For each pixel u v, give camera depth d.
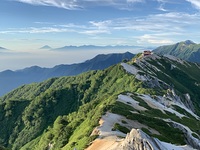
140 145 43.72
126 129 73.31
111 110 88.75
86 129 79.88
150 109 120.00
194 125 119.00
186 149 55.53
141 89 187.88
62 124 127.81
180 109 151.00
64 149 75.62
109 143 57.69
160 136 78.00
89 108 133.88
